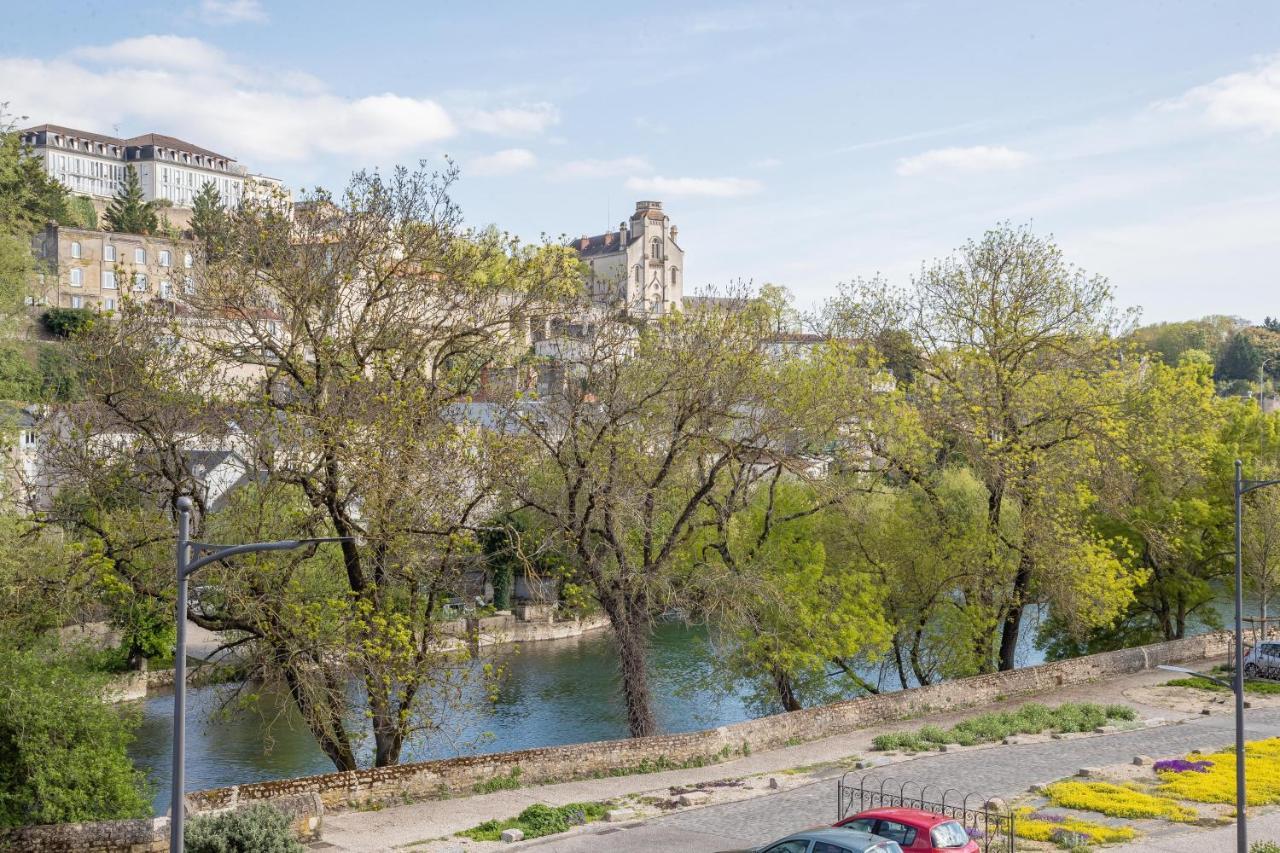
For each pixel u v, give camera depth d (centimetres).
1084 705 4497
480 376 3844
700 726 5397
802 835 2281
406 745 4759
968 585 5216
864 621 4738
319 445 3275
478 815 3108
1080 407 5191
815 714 4225
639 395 4231
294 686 3366
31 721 2884
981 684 4803
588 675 6825
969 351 5369
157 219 15312
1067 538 5134
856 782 3500
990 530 5222
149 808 3102
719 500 4853
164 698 6209
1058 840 2823
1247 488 2616
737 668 4850
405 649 3297
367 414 3362
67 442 3416
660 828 2997
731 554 4800
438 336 3700
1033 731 4225
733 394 4303
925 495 5259
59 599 3203
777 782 3497
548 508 4094
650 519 4219
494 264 3856
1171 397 5956
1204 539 6475
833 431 4788
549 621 8381
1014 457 5038
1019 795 3316
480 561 3716
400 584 3544
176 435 3422
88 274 12600
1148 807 3098
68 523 3344
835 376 4725
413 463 3356
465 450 3500
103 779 2959
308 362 3541
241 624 3362
